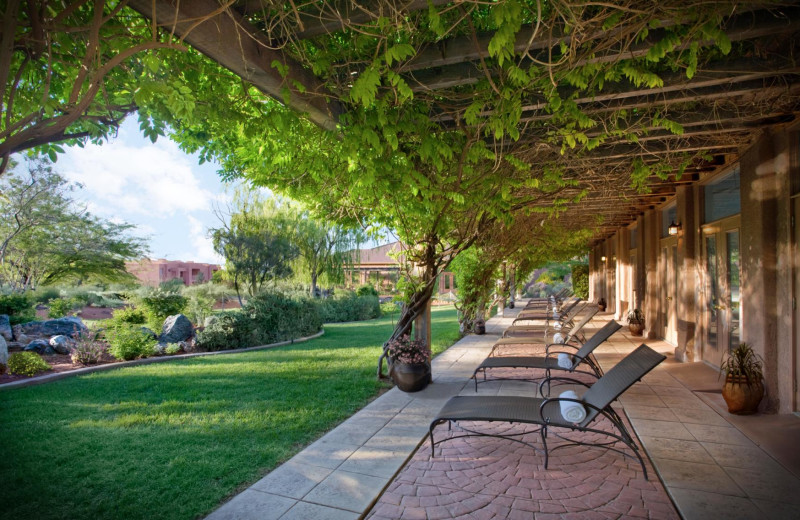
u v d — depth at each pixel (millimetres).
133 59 2938
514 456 3596
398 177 4219
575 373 6742
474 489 3023
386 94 3225
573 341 9531
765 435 3920
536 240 11039
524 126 4527
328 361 7828
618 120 4445
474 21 2893
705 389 5500
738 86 3637
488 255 10516
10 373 6488
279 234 15219
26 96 2953
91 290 20438
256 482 3109
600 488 3035
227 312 10258
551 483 3111
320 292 19484
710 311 6797
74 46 2781
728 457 3480
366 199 5191
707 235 6902
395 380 5703
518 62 3170
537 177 5504
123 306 19406
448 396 5398
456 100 3764
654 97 3805
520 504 2816
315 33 2684
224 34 2402
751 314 4855
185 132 4629
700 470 3250
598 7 2672
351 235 18406
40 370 6789
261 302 10609
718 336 6492
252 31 2629
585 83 3094
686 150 5172
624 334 10844
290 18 2602
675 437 3920
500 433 4141
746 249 4953
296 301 11477
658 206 9625
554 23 2678
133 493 2922
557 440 3963
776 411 4508
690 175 7020
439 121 4250
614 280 17438
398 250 6527
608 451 3689
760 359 4629
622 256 13742
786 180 4332
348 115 3393
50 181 14953
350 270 19562
